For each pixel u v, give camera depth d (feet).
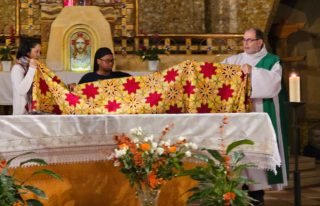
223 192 16.43
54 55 36.29
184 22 43.55
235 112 19.93
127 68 38.45
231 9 45.21
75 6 36.81
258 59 22.89
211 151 17.02
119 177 19.20
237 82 20.01
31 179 17.49
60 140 16.88
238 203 16.51
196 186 18.63
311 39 48.52
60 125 16.85
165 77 19.49
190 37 40.55
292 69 47.39
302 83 48.01
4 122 15.87
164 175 16.76
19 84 19.72
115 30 41.27
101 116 17.48
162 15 43.27
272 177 21.36
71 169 18.35
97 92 19.26
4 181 14.85
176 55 39.24
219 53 40.81
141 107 19.16
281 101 22.74
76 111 18.71
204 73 19.74
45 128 16.58
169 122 18.06
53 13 39.24
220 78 19.92
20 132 16.14
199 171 16.76
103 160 18.30
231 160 17.69
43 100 18.98
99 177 18.90
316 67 48.19
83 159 17.39
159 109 19.21
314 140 45.14
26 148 16.28
